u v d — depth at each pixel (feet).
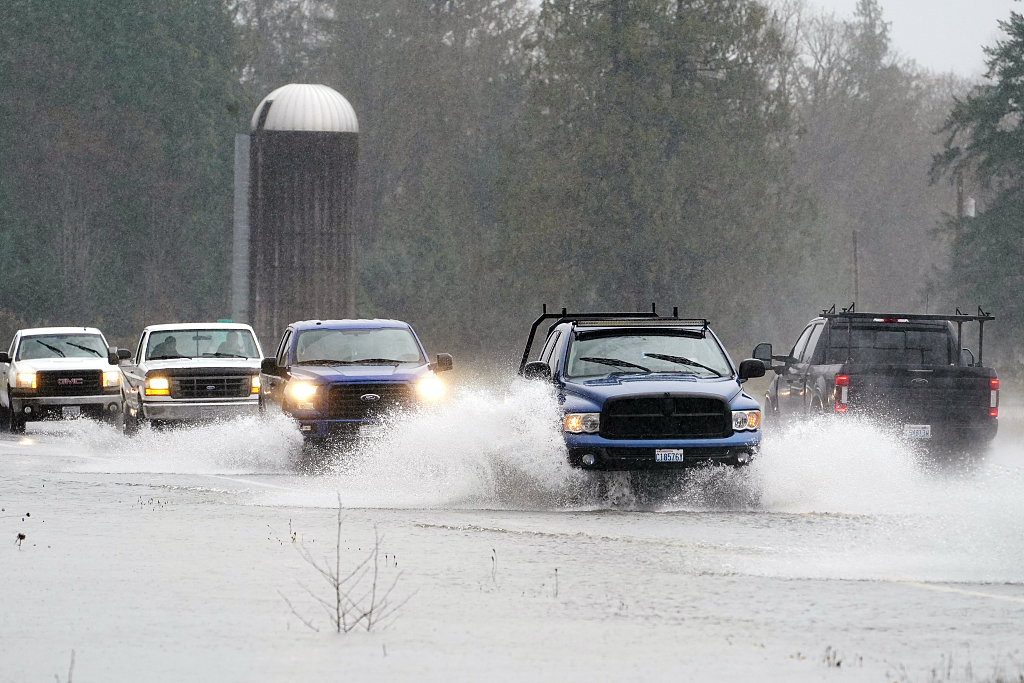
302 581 95.14
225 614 83.20
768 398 214.07
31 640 75.51
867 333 196.13
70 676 66.18
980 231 651.66
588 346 158.92
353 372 202.59
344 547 111.86
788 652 73.61
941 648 74.74
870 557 108.78
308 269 422.41
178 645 74.38
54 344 299.38
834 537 120.47
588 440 145.59
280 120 424.46
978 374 179.93
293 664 69.82
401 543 114.62
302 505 145.89
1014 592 92.89
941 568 103.60
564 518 135.44
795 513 139.23
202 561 103.86
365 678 66.95
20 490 159.53
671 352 159.53
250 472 188.96
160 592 90.58
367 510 141.18
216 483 171.63
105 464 201.87
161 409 241.96
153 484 169.68
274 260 422.82
